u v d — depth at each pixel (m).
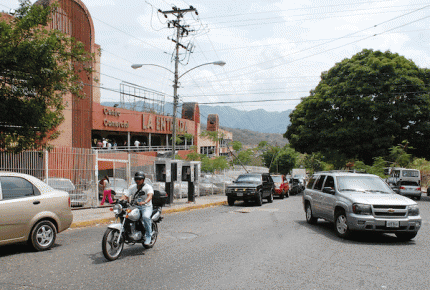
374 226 8.58
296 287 5.18
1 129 9.34
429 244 8.61
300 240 8.87
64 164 14.50
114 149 28.58
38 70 8.91
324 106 34.38
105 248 6.46
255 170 43.38
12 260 6.55
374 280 5.57
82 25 23.97
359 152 33.09
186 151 43.38
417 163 45.84
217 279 5.52
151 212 7.42
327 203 10.38
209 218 13.34
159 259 6.76
